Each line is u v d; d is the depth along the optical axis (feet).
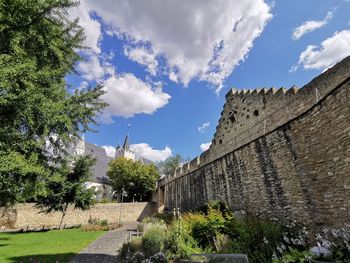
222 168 44.37
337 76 21.18
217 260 12.51
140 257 23.38
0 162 15.88
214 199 45.98
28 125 19.49
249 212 34.65
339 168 20.61
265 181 31.73
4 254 28.96
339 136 20.76
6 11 17.11
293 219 26.05
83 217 78.89
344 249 17.26
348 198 19.47
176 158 144.36
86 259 26.91
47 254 29.09
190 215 40.29
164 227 33.58
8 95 15.80
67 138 22.27
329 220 21.34
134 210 91.91
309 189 24.12
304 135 25.40
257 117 34.96
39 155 21.26
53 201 58.75
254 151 34.91
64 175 25.57
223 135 45.32
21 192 20.25
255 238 24.64
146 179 104.47
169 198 75.41
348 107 19.89
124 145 205.87
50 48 21.09
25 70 16.65
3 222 66.85
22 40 18.60
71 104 22.75
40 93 18.52
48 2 18.42
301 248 22.20
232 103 43.37
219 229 30.32
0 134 16.98
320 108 23.30
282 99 29.55
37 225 70.28
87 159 63.26
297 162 26.21
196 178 56.08
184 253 24.89
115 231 55.77
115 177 109.19
